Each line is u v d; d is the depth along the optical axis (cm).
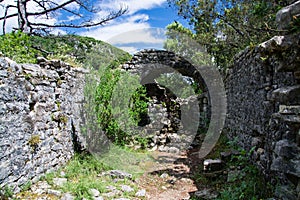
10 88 349
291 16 186
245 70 520
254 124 439
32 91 411
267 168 340
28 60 481
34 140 394
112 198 373
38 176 407
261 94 395
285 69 208
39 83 435
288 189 216
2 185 317
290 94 205
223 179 450
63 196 352
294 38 192
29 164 384
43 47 855
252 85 459
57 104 500
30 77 409
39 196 348
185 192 445
